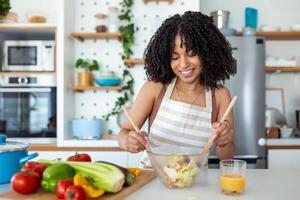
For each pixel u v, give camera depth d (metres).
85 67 2.97
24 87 2.75
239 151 2.71
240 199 0.98
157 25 2.81
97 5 3.03
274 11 3.28
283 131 2.92
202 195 1.02
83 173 1.01
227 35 2.84
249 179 1.24
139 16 3.00
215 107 1.49
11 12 2.92
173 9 2.97
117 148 2.62
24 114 2.77
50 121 2.76
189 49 1.25
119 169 1.05
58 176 1.00
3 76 2.75
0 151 1.12
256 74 2.73
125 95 2.93
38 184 1.03
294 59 3.10
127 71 2.98
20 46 2.76
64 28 2.69
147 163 1.50
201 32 1.31
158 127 1.50
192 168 1.08
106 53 3.02
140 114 1.51
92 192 0.95
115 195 0.99
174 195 1.02
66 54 2.75
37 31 2.88
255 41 2.74
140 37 3.01
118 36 2.86
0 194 1.00
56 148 2.62
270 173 1.35
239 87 2.72
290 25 3.26
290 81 3.25
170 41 1.30
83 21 3.03
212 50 1.34
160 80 1.48
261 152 2.71
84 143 2.63
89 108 3.02
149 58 1.45
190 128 1.48
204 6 3.29
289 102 3.25
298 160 2.74
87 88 2.83
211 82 1.46
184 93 1.50
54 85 2.74
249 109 2.71
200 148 1.18
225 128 1.18
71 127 2.89
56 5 3.10
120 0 3.02
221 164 1.09
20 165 1.15
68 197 0.89
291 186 1.13
